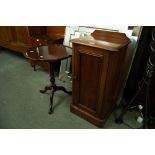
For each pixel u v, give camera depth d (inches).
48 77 101.0
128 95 74.8
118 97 74.2
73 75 60.8
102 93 56.0
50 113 70.2
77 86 62.8
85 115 66.0
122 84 72.4
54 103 77.3
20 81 96.0
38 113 70.8
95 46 49.1
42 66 105.3
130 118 68.9
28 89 88.3
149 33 61.2
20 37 111.6
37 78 99.7
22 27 104.4
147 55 65.3
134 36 63.4
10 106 74.8
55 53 67.0
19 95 83.0
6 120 66.3
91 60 53.3
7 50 145.8
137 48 63.9
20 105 75.6
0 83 93.4
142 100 69.8
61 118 68.2
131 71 68.9
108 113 66.2
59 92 86.1
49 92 85.7
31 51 68.7
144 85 62.0
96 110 61.7
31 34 103.0
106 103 59.6
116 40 56.7
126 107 65.7
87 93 61.4
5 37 124.5
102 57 49.8
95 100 60.1
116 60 53.4
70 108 70.8
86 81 59.0
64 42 90.2
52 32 107.9
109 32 61.1
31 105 75.8
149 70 54.5
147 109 64.7
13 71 107.7
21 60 125.6
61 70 95.5
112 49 46.4
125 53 61.4
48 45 78.9
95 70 54.1
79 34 82.4
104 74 52.1
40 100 79.5
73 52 56.2
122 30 66.4
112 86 59.7
